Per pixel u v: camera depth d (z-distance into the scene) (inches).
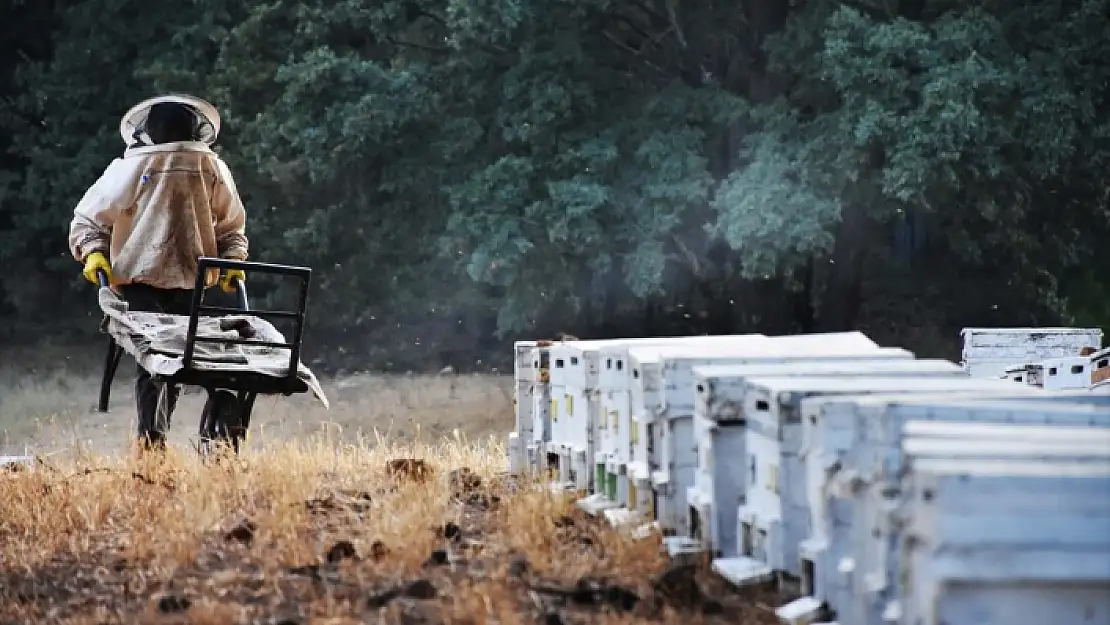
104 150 4938.5
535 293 4084.6
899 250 4687.5
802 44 3811.5
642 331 4771.2
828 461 829.8
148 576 1037.8
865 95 3627.0
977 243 4212.6
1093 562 628.4
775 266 3735.2
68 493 1316.4
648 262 3811.5
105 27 4987.7
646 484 1109.7
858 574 784.9
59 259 5049.2
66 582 1041.5
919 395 869.8
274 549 1097.4
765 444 929.5
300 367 1537.9
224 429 1562.5
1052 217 4362.7
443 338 4852.4
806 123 3823.8
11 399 3907.5
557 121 3988.7
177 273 1601.9
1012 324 4598.9
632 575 978.7
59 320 5290.4
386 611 900.0
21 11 5354.3
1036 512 630.5
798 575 892.0
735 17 4109.3
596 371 1243.8
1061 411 783.7
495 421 3511.3
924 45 3597.4
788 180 3710.6
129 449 1609.3
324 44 4335.6
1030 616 635.5
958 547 629.9
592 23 4153.5
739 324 4446.4
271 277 4709.6
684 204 3809.1
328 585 976.3
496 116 4121.6
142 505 1263.5
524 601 925.2
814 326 4421.8
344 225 4503.0
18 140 5034.5
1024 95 3705.7
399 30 4355.3
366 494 1289.4
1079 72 3823.8
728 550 981.2
